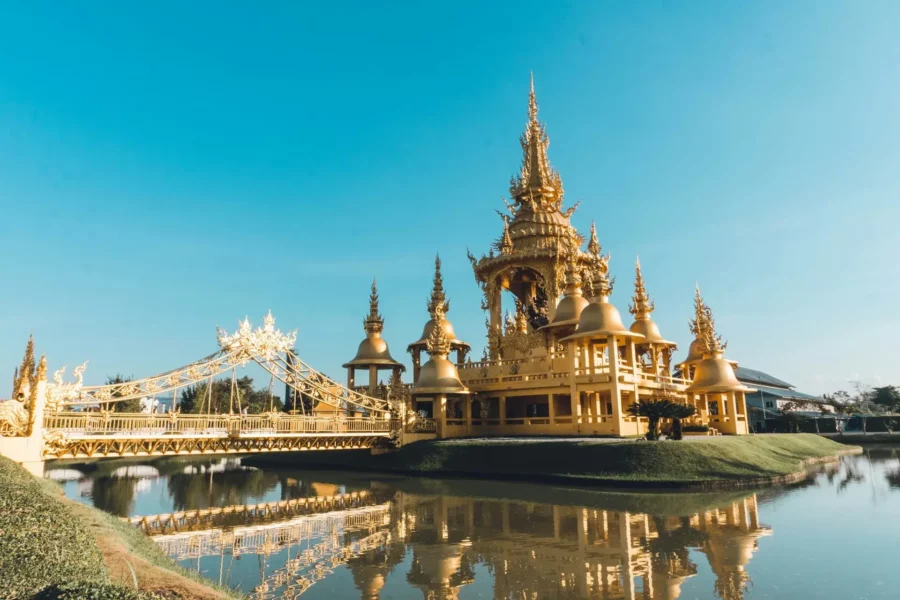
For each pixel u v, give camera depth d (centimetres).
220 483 4072
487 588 1518
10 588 774
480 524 2333
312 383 4181
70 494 3522
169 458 6375
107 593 729
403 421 4559
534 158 6284
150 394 3325
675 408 3569
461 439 4594
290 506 2962
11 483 1221
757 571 1612
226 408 7338
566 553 1844
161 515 2725
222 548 2027
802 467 4028
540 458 3675
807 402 9981
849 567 1644
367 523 2423
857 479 3650
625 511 2539
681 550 1855
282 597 1479
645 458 3350
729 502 2761
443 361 4975
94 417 2948
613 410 4141
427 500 3012
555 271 5566
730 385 4772
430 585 1553
